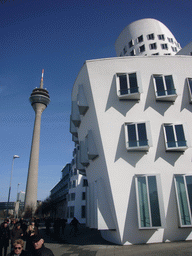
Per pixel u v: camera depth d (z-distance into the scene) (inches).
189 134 577.0
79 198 1828.2
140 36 1238.9
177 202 508.7
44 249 155.6
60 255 399.9
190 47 1018.7
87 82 642.2
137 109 594.6
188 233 494.3
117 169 543.2
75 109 746.2
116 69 624.1
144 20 1263.5
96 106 601.6
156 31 1216.8
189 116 596.1
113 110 595.8
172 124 574.6
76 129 833.5
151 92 607.2
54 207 3002.0
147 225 485.4
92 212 589.9
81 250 446.3
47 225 815.1
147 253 362.9
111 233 552.1
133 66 625.3
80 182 1879.9
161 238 488.7
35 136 3216.0
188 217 496.1
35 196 2883.9
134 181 533.3
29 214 2662.4
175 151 558.9
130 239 487.5
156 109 595.8
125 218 503.8
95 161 625.3
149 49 1187.9
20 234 328.8
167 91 596.7
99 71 626.8
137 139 555.5
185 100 608.1
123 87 603.5
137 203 504.7
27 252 153.1
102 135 573.6
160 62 628.4
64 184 2938.0
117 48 1397.6
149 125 562.6
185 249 366.3
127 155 553.9
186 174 533.0
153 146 561.0
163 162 548.7
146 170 541.0
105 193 555.2
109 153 557.3
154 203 502.0
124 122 581.6
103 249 443.8
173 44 1231.5
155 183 519.8
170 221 501.7
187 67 632.4
